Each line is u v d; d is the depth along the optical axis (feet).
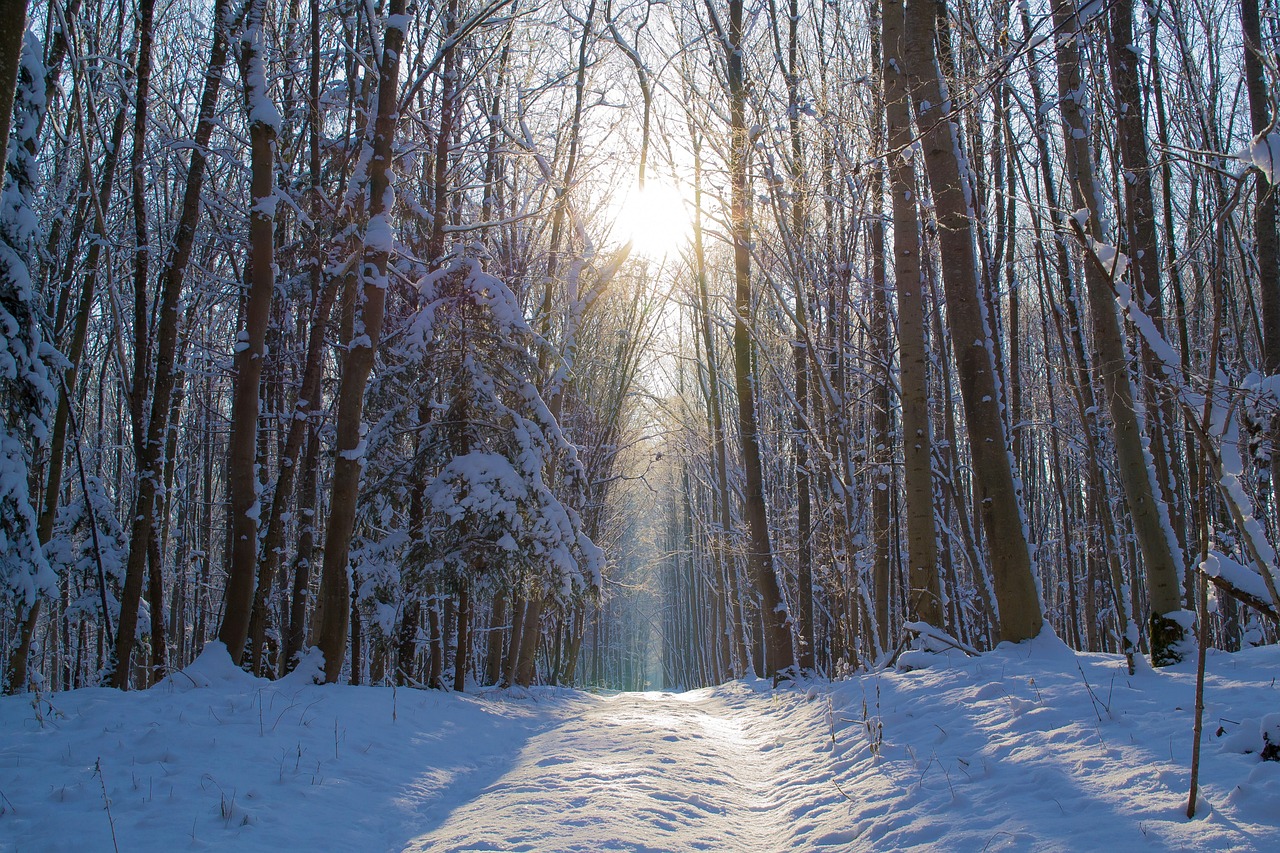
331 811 18.17
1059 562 78.28
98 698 26.18
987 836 13.62
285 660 39.75
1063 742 17.28
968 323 30.42
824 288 51.11
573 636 82.28
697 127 58.03
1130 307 16.74
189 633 83.97
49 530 44.88
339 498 34.32
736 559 82.17
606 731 31.89
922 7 31.40
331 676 33.17
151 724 22.66
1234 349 41.45
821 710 31.37
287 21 51.31
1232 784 12.78
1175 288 34.19
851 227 49.16
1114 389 26.22
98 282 50.03
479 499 37.70
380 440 40.42
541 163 54.90
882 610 47.65
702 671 127.85
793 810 19.74
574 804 19.44
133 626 34.55
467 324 40.32
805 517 56.75
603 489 78.13
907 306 35.32
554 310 60.54
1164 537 24.76
